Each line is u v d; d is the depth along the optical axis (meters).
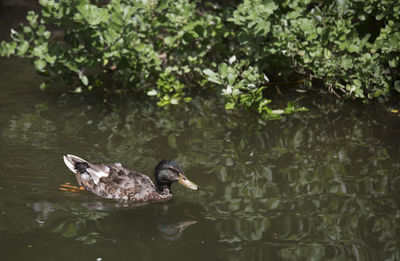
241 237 5.55
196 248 5.36
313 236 5.55
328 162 7.48
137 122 9.14
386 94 10.15
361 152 7.79
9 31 14.83
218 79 8.89
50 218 5.99
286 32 9.80
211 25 10.49
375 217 5.93
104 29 10.05
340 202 6.30
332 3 10.08
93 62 9.97
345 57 9.61
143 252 5.29
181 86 10.26
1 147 7.82
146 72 10.31
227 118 9.42
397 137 8.30
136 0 9.98
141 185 6.82
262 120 9.16
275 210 6.14
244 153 7.87
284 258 5.15
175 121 9.24
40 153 7.69
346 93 9.83
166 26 10.39
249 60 10.18
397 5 9.46
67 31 10.05
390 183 6.76
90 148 7.93
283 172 7.20
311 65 10.17
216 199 6.48
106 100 10.31
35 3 17.61
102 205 6.49
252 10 9.43
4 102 9.98
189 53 10.47
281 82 11.20
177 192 6.92
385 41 9.41
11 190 6.63
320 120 9.27
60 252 5.26
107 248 5.36
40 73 10.41
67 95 10.52
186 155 7.77
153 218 6.10
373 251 5.27
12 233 5.62
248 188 6.74
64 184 6.94
